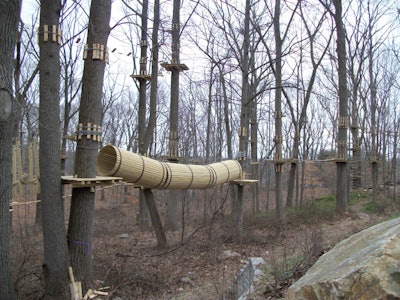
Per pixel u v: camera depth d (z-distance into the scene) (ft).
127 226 43.80
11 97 15.06
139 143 44.73
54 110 18.39
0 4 14.37
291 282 16.56
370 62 63.62
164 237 30.86
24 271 20.99
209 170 28.09
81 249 19.48
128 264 24.41
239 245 31.60
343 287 8.71
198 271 24.76
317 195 76.48
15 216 46.32
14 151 20.31
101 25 20.36
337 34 48.03
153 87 42.80
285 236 33.60
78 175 19.45
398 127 69.82
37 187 20.11
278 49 44.47
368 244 10.07
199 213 52.90
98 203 69.26
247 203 69.41
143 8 41.19
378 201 49.70
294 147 54.85
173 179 24.79
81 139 19.66
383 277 8.23
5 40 14.61
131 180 22.63
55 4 18.61
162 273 23.72
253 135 56.85
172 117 40.22
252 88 55.42
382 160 70.64
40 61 18.44
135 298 19.43
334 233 30.86
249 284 17.87
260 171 81.20
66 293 17.83
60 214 18.48
